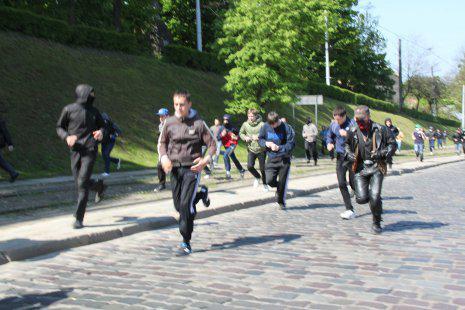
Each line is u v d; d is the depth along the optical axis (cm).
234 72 2591
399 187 1454
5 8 2202
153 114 2306
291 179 1571
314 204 1103
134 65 2658
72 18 2742
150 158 1952
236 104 2655
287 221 877
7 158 1534
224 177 1575
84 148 737
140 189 1271
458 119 9894
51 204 1013
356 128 739
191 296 456
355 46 6041
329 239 707
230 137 1528
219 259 602
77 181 745
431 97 7819
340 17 5450
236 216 939
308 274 523
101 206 995
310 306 422
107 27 3506
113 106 2172
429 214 932
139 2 3547
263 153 1223
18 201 1045
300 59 2703
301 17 2642
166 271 550
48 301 452
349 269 539
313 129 2292
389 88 6900
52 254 643
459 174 1917
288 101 2617
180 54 3050
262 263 576
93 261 606
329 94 4634
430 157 3100
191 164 623
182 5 4019
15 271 563
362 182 747
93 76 2300
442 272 521
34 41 2264
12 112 1745
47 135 1745
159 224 831
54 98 1962
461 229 769
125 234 762
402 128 5275
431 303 424
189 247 635
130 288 486
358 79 6388
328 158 2838
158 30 3741
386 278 502
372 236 724
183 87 2769
